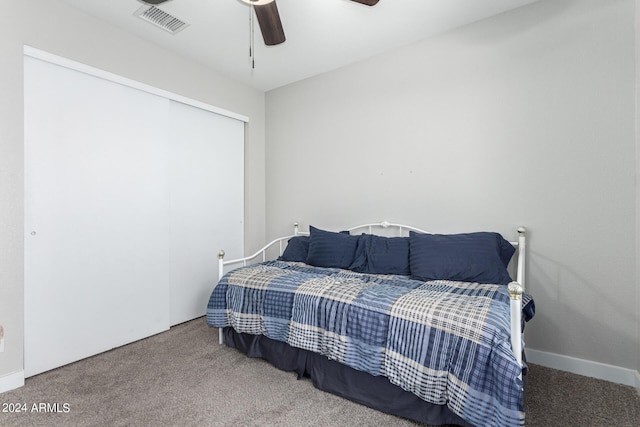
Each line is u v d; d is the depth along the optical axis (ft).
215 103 10.15
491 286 6.13
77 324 7.01
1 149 5.81
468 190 7.74
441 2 6.87
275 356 6.69
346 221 9.85
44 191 6.49
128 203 7.97
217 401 5.49
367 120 9.37
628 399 5.47
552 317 6.73
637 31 5.82
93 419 5.00
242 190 11.37
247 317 6.91
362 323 5.28
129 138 7.97
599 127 6.23
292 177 11.16
